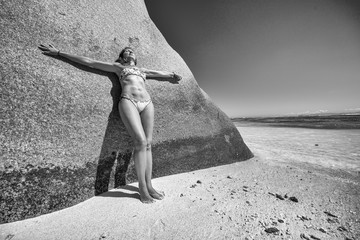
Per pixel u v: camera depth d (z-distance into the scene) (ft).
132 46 10.51
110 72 9.13
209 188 8.83
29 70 7.00
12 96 6.50
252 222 6.06
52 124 7.05
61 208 6.79
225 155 13.57
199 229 5.68
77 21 8.79
